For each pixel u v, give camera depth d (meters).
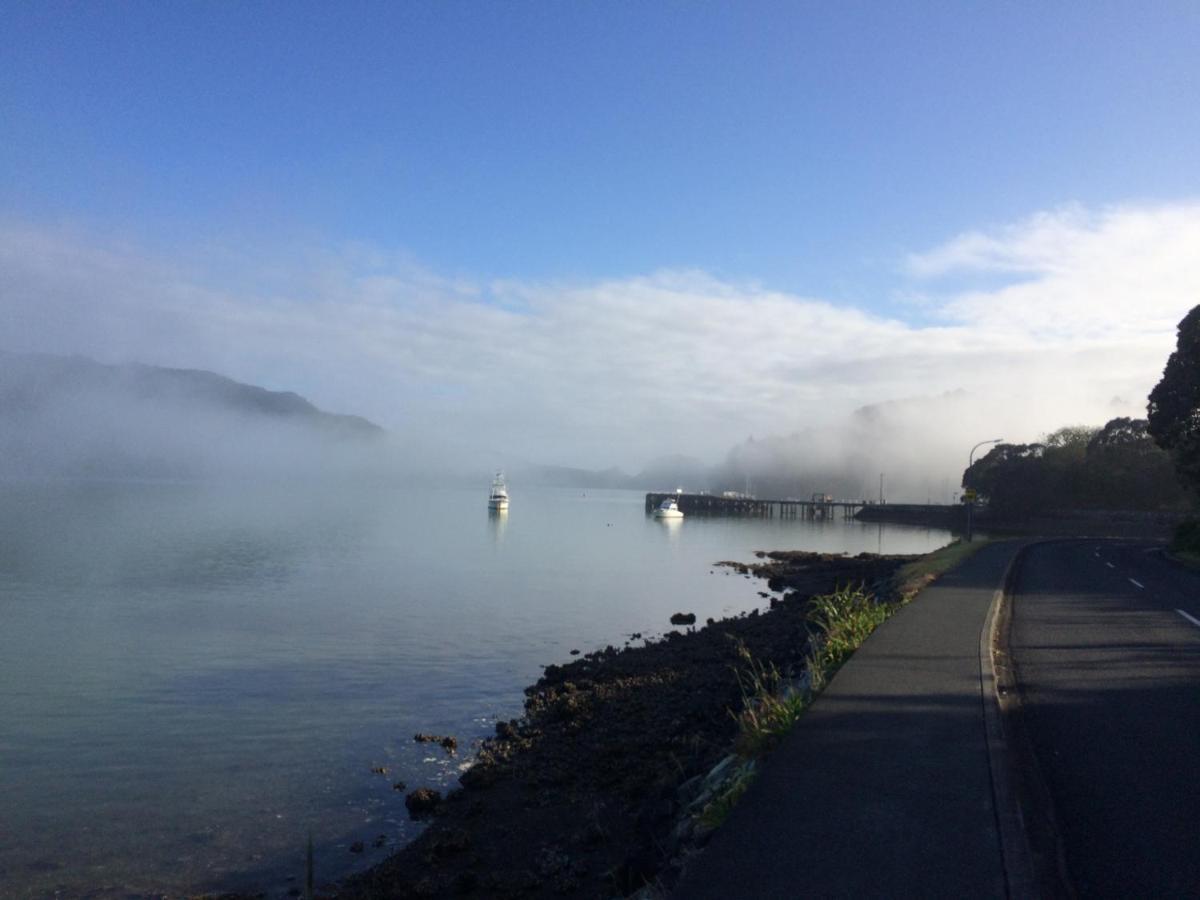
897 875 5.04
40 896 9.68
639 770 12.81
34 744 14.95
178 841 11.07
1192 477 45.59
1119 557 43.12
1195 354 44.22
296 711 17.09
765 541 88.06
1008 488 109.38
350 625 27.28
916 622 15.55
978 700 9.22
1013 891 4.84
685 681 18.94
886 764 7.02
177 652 22.75
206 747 14.84
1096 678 11.76
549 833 10.85
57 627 26.44
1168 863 5.72
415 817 11.80
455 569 46.34
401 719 16.61
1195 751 8.26
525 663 22.11
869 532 112.50
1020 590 24.72
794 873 5.07
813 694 9.73
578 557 58.47
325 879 9.99
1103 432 104.56
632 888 7.72
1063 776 7.50
